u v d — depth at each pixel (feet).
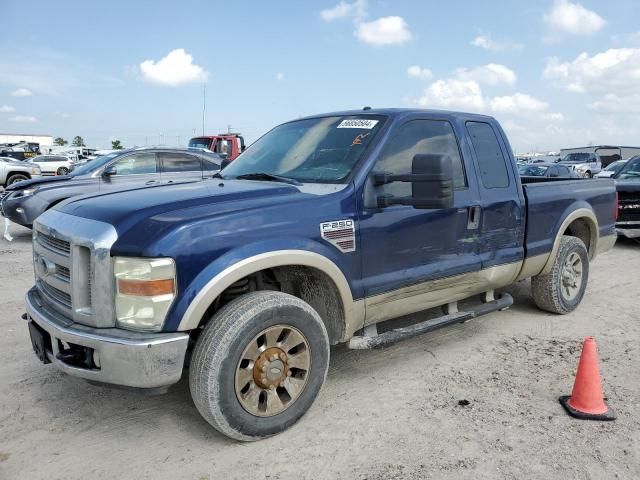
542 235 16.35
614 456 9.70
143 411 11.59
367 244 11.56
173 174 34.86
